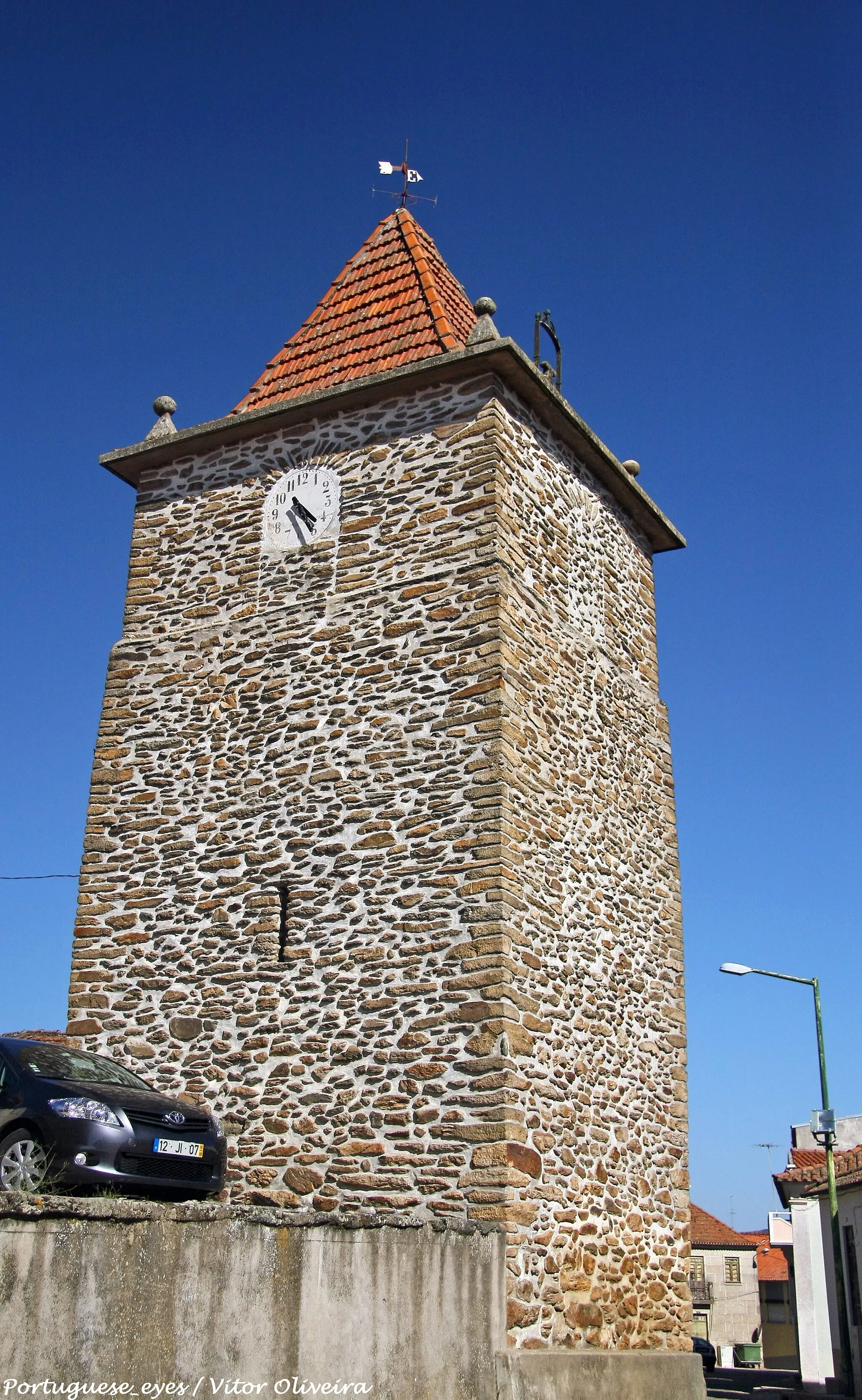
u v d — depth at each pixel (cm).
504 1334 946
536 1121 1065
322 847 1198
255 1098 1140
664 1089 1327
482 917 1091
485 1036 1051
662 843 1461
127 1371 590
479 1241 930
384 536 1290
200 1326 633
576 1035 1171
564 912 1199
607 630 1448
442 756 1167
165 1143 860
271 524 1373
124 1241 602
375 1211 1045
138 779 1328
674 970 1409
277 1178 1102
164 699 1353
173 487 1462
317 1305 718
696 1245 4691
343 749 1224
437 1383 830
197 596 1387
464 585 1218
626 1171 1210
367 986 1124
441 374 1305
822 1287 2405
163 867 1277
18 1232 558
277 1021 1156
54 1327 562
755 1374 3269
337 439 1366
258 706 1295
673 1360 1181
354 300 1575
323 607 1298
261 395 1509
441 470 1280
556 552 1350
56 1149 818
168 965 1233
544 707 1245
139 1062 1208
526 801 1168
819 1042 2075
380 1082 1085
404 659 1226
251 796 1258
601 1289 1118
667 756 1531
